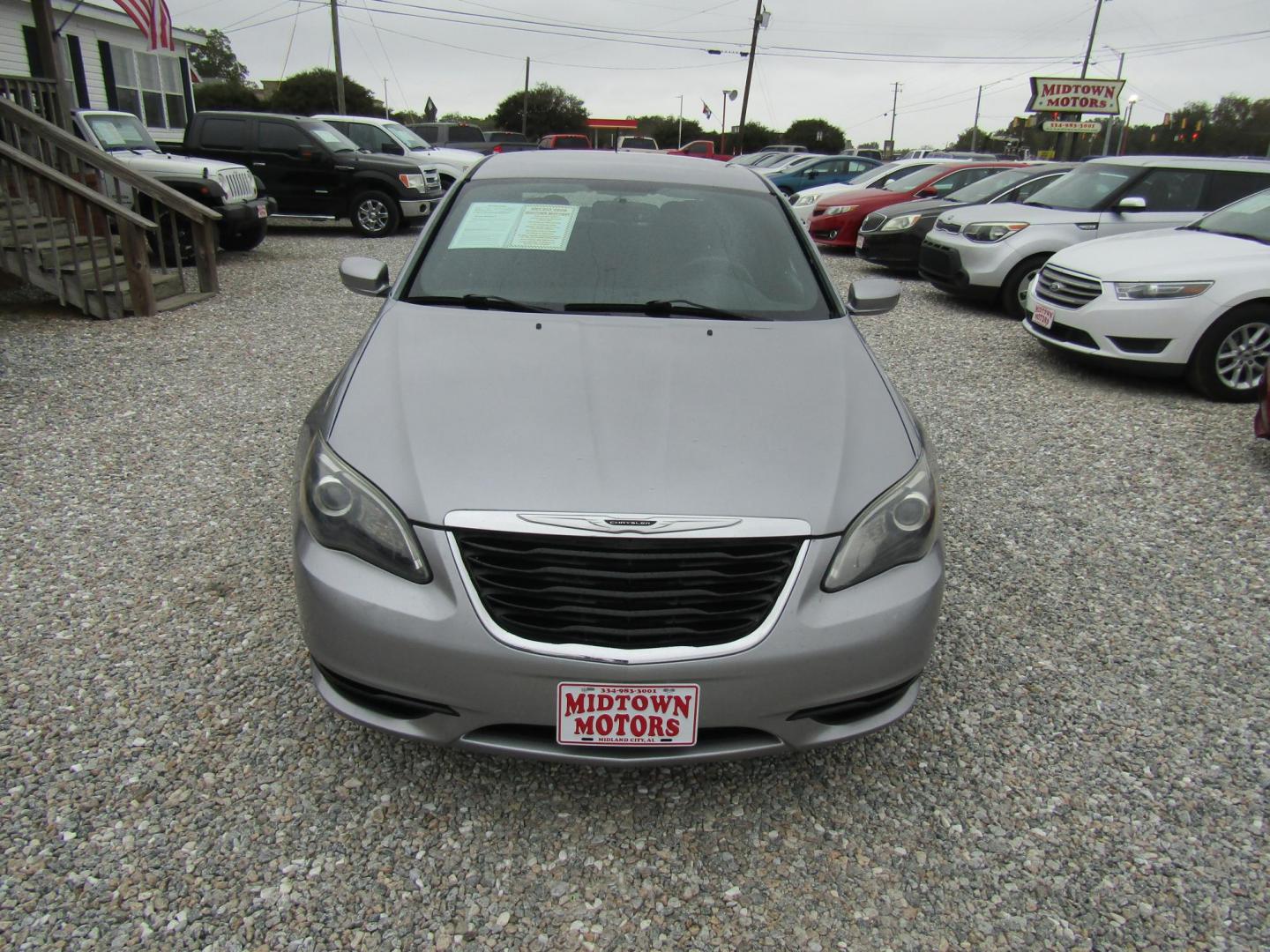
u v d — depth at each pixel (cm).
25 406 514
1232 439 533
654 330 282
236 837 216
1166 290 605
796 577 208
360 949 189
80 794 226
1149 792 244
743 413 239
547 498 208
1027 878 215
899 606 216
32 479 415
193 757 241
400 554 209
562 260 318
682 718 205
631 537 201
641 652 201
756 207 357
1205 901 209
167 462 440
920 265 989
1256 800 242
